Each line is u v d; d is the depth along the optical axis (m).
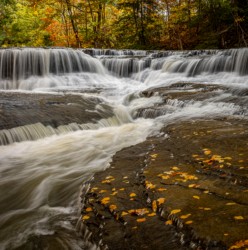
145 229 2.73
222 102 7.66
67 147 6.01
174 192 3.27
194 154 4.44
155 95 9.54
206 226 2.54
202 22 21.16
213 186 3.33
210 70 12.52
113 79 14.02
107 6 26.20
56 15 23.45
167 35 25.12
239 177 3.46
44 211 3.82
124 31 24.84
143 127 7.20
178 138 5.40
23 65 12.82
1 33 23.59
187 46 23.20
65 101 8.70
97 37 25.20
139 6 22.94
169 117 7.48
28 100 8.52
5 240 3.27
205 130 5.73
